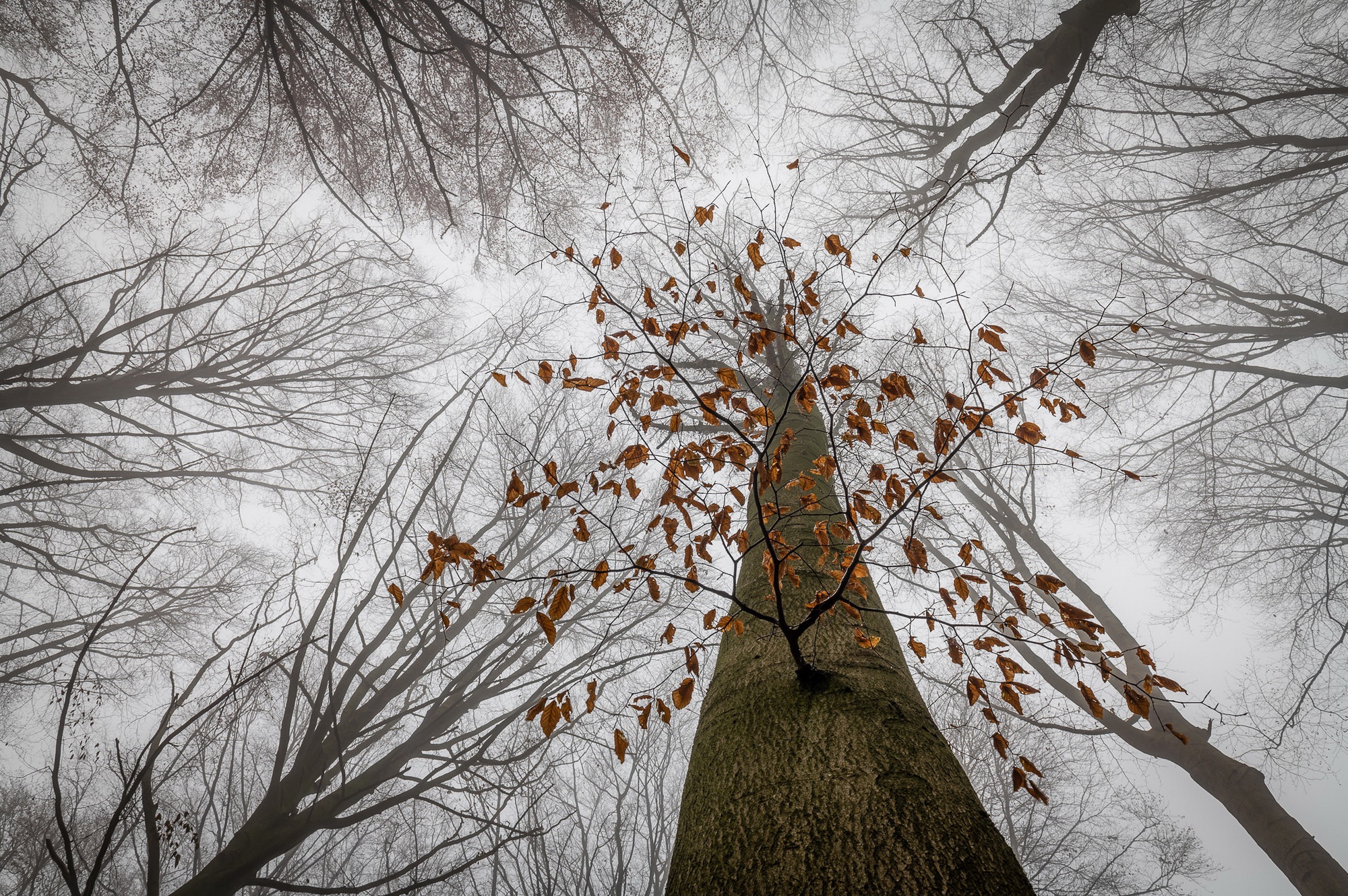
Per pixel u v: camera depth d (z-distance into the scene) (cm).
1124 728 602
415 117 700
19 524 792
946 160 753
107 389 717
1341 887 440
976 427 221
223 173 834
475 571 217
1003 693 212
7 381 640
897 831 146
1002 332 222
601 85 836
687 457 270
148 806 268
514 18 775
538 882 608
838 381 242
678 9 800
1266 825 498
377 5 716
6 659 736
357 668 481
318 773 448
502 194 878
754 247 290
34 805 875
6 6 701
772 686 212
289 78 796
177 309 740
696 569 254
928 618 221
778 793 164
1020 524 755
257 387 912
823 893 133
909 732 185
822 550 288
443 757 452
